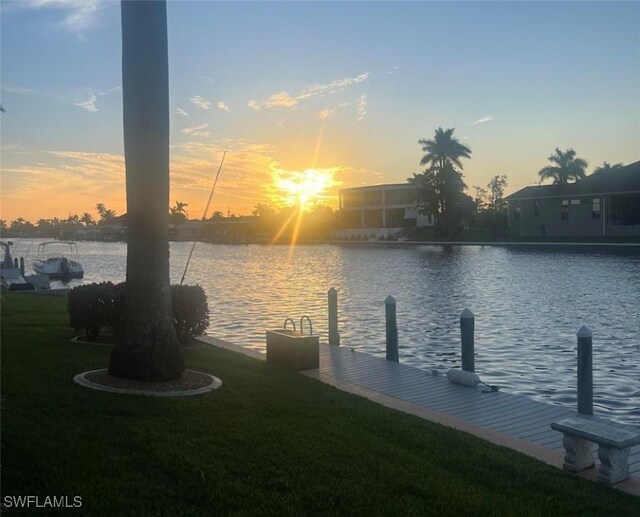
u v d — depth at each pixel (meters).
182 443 6.06
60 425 6.27
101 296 12.02
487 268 41.22
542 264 43.25
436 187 86.81
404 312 22.16
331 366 12.17
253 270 44.78
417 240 89.31
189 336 13.20
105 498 4.82
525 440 7.84
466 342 11.69
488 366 13.73
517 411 9.21
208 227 135.50
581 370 9.51
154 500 4.88
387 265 46.38
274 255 66.94
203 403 7.51
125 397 7.48
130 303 8.46
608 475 6.19
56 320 14.84
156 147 8.44
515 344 16.12
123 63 8.45
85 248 116.88
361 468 5.90
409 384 10.79
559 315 20.92
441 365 13.82
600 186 70.69
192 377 8.83
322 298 26.75
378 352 15.30
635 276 33.53
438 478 5.84
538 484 6.00
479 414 9.05
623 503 5.69
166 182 8.55
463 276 35.78
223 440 6.25
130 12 8.37
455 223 86.88
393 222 110.38
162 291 8.48
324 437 6.67
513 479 6.09
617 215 68.44
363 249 75.75
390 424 7.52
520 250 61.84
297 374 10.55
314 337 11.59
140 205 8.41
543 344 16.09
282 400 8.09
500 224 87.50
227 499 5.01
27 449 5.55
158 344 8.40
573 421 6.71
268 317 21.47
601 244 61.72
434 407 9.41
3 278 34.28
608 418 10.13
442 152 86.56
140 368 8.31
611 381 12.41
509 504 5.42
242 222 136.75
